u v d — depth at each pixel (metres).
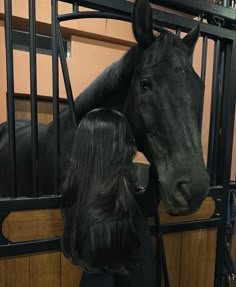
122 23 2.03
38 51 1.85
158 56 0.69
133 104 0.76
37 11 1.70
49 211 0.79
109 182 0.61
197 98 0.70
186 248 1.07
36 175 0.77
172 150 0.66
